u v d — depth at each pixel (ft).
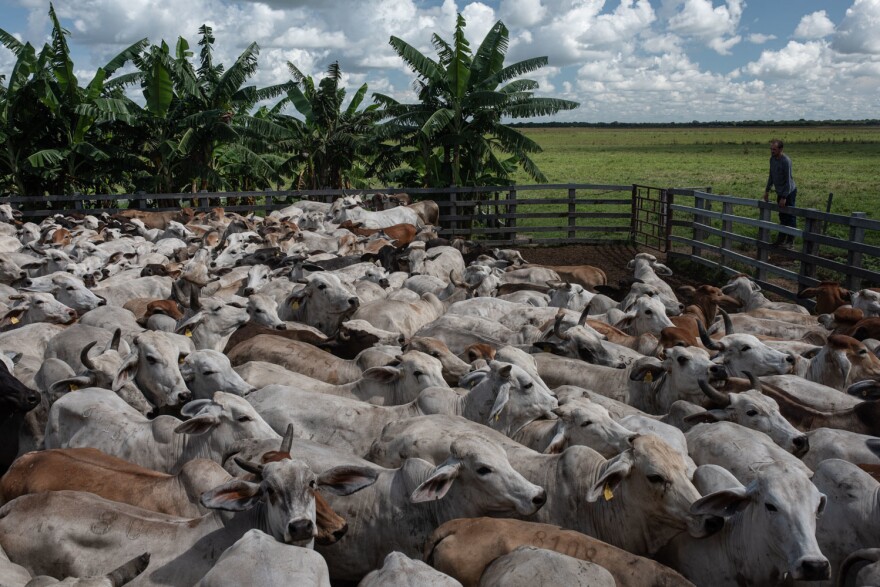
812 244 47.98
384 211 68.39
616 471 18.51
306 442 22.44
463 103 76.07
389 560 15.20
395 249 50.72
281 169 86.79
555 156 284.20
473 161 79.10
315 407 24.63
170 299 36.29
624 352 30.73
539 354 30.01
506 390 23.70
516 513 19.26
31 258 50.29
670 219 65.36
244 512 17.60
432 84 76.74
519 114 76.84
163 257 51.62
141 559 15.20
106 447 22.95
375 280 45.01
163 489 19.57
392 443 22.02
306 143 87.97
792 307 41.47
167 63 81.00
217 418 21.81
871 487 18.11
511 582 15.06
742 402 23.08
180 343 27.37
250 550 14.78
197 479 19.33
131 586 16.90
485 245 74.74
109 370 26.73
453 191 74.49
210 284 41.22
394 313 36.52
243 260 51.34
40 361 30.68
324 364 29.43
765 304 42.55
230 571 14.35
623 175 187.21
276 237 56.65
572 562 15.28
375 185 99.50
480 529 17.04
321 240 58.23
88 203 84.02
